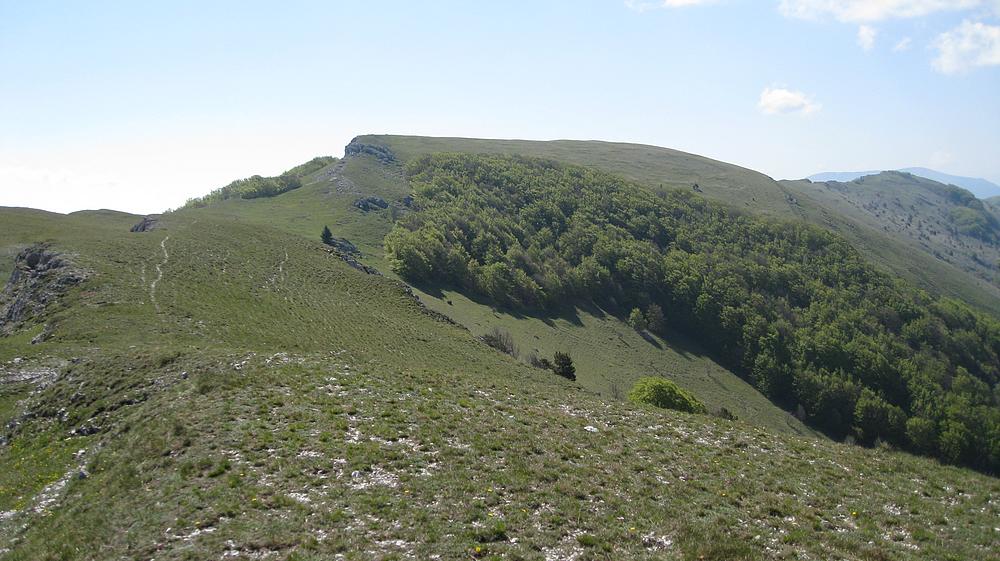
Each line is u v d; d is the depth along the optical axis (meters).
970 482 22.95
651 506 18.94
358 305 63.19
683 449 25.38
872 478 23.33
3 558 17.00
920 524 19.17
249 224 87.38
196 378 29.78
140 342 39.06
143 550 15.75
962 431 99.75
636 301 144.00
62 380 32.28
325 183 175.00
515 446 23.53
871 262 173.75
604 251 154.62
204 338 42.06
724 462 24.03
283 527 16.47
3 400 31.45
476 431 25.06
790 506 19.83
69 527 17.83
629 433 27.02
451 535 16.23
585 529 17.16
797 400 116.25
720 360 129.75
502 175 199.12
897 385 114.81
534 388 36.50
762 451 25.89
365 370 33.75
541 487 19.86
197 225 80.31
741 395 116.19
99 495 19.86
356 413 26.09
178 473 20.11
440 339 58.53
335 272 73.25
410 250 125.81
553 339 113.88
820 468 24.06
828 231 172.38
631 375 107.25
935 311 143.25
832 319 133.38
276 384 29.25
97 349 36.94
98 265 54.31
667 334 135.62
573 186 194.25
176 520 17.08
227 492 18.55
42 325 44.47
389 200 167.88
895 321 135.12
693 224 175.12
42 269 55.03
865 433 106.00
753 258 157.25
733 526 18.02
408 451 22.28
